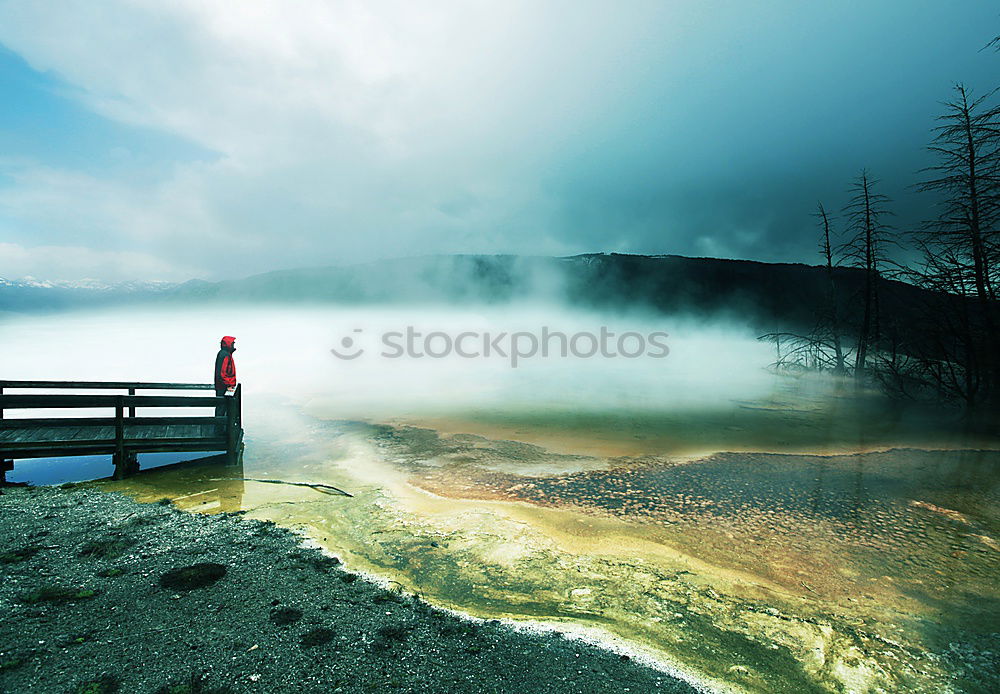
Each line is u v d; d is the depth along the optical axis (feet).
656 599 14.75
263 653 11.94
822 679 11.48
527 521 20.44
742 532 19.65
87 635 12.45
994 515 21.49
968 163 40.14
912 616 14.05
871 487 25.04
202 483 24.95
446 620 13.55
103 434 27.30
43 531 18.83
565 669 11.69
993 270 40.29
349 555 17.29
